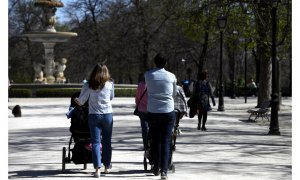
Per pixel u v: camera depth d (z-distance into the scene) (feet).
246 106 210.79
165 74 52.21
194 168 60.13
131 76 417.08
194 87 108.06
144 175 54.34
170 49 336.49
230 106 211.20
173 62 347.97
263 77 176.86
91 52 364.99
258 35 158.71
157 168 53.57
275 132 101.40
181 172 57.11
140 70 343.26
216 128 114.32
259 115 143.02
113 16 342.03
